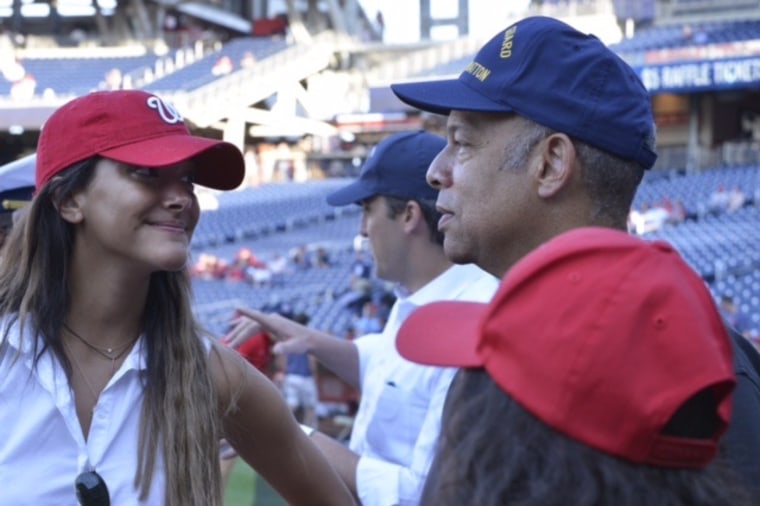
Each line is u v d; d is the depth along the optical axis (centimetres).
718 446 113
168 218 180
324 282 1817
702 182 2233
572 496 99
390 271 263
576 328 102
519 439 103
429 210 254
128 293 182
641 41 2673
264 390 195
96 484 172
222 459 260
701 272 1572
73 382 180
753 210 1947
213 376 188
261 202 2764
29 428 174
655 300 102
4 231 247
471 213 164
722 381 102
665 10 2834
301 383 746
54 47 3241
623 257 105
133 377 181
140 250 178
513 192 160
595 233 110
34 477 173
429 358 126
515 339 105
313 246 2227
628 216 162
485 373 112
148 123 180
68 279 182
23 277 181
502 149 161
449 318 135
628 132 157
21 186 245
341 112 2883
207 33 3219
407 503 212
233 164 190
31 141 2931
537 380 103
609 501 99
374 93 1500
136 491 175
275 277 1886
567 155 156
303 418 731
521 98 158
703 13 2794
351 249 2122
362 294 1500
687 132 2638
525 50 160
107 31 3238
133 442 178
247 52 3008
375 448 242
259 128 3061
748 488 129
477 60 167
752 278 1520
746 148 2434
